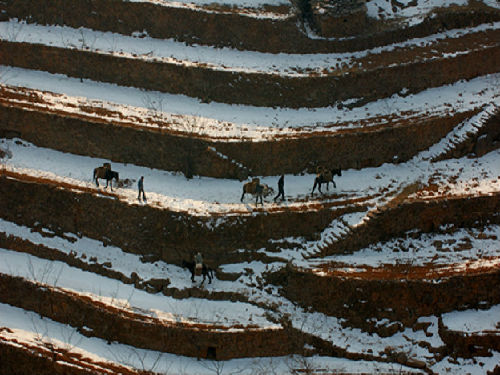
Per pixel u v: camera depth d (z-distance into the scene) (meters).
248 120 83.62
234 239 73.44
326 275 69.94
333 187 78.75
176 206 74.19
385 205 75.19
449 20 95.06
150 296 71.00
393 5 97.50
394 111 85.25
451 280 69.44
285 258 73.19
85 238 75.62
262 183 79.44
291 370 67.62
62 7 92.31
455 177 80.00
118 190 76.06
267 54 90.44
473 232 76.25
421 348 68.69
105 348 68.62
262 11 92.00
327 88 85.94
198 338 67.69
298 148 80.00
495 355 68.50
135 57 87.25
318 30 92.00
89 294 70.38
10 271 72.31
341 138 80.25
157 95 86.94
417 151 82.75
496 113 83.94
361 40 91.38
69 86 87.31
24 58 89.38
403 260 72.88
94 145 81.00
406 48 91.56
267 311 70.12
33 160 80.50
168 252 73.81
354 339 69.25
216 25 90.56
